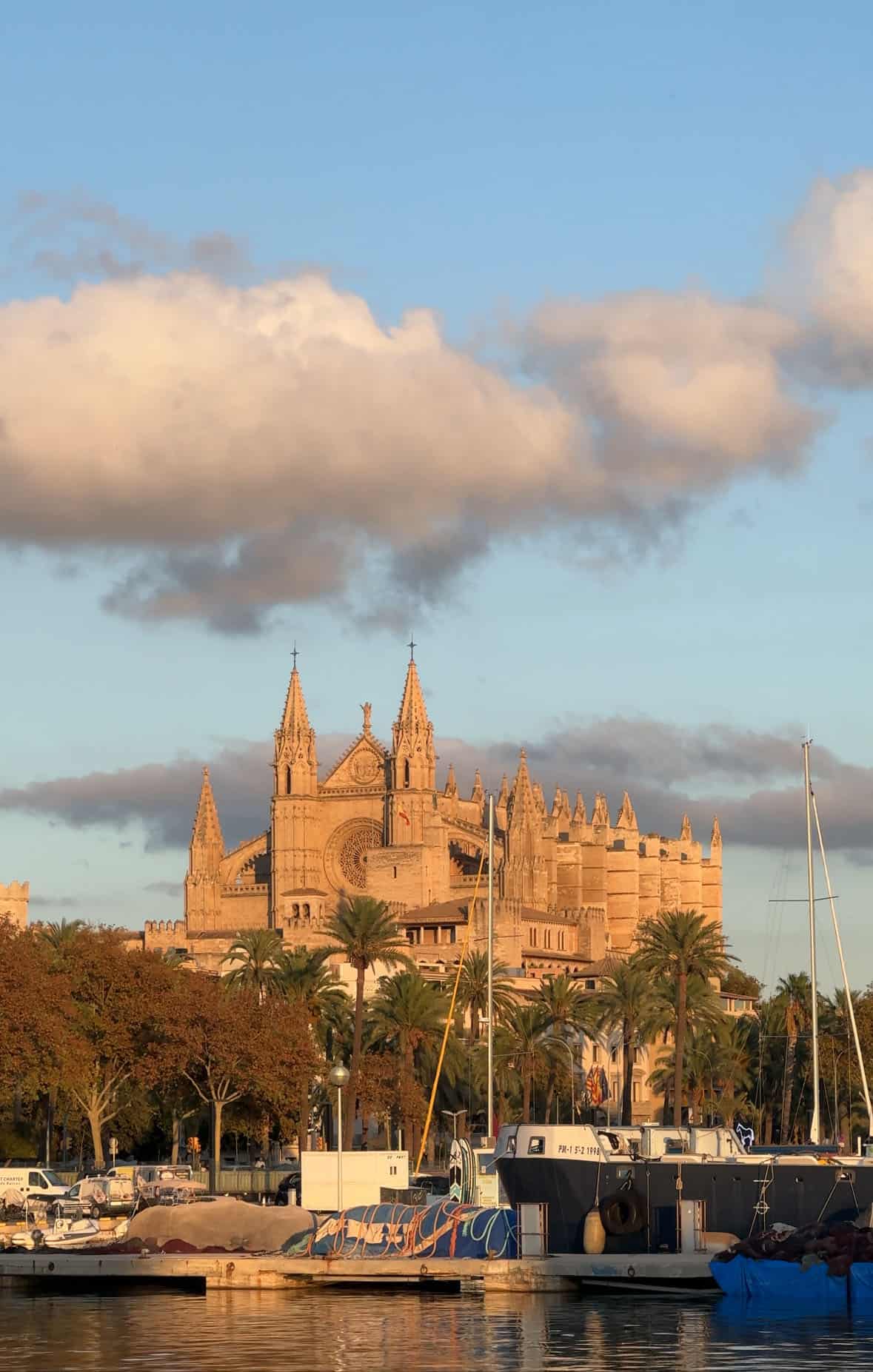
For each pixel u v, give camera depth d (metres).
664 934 188.75
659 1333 83.69
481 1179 115.56
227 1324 86.50
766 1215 99.19
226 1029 158.50
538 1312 89.81
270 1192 156.12
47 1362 76.50
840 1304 90.75
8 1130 186.88
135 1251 102.25
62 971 163.50
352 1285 97.94
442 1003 186.75
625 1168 98.69
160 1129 198.50
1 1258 100.31
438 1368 75.19
